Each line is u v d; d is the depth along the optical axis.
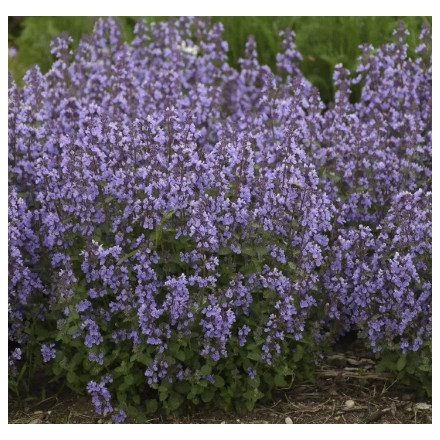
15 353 7.30
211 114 9.92
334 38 12.73
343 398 7.57
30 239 7.74
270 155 8.23
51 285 7.67
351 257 7.90
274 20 13.55
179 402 7.13
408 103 10.12
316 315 8.04
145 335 7.00
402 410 7.37
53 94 9.84
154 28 12.84
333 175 8.70
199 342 7.00
